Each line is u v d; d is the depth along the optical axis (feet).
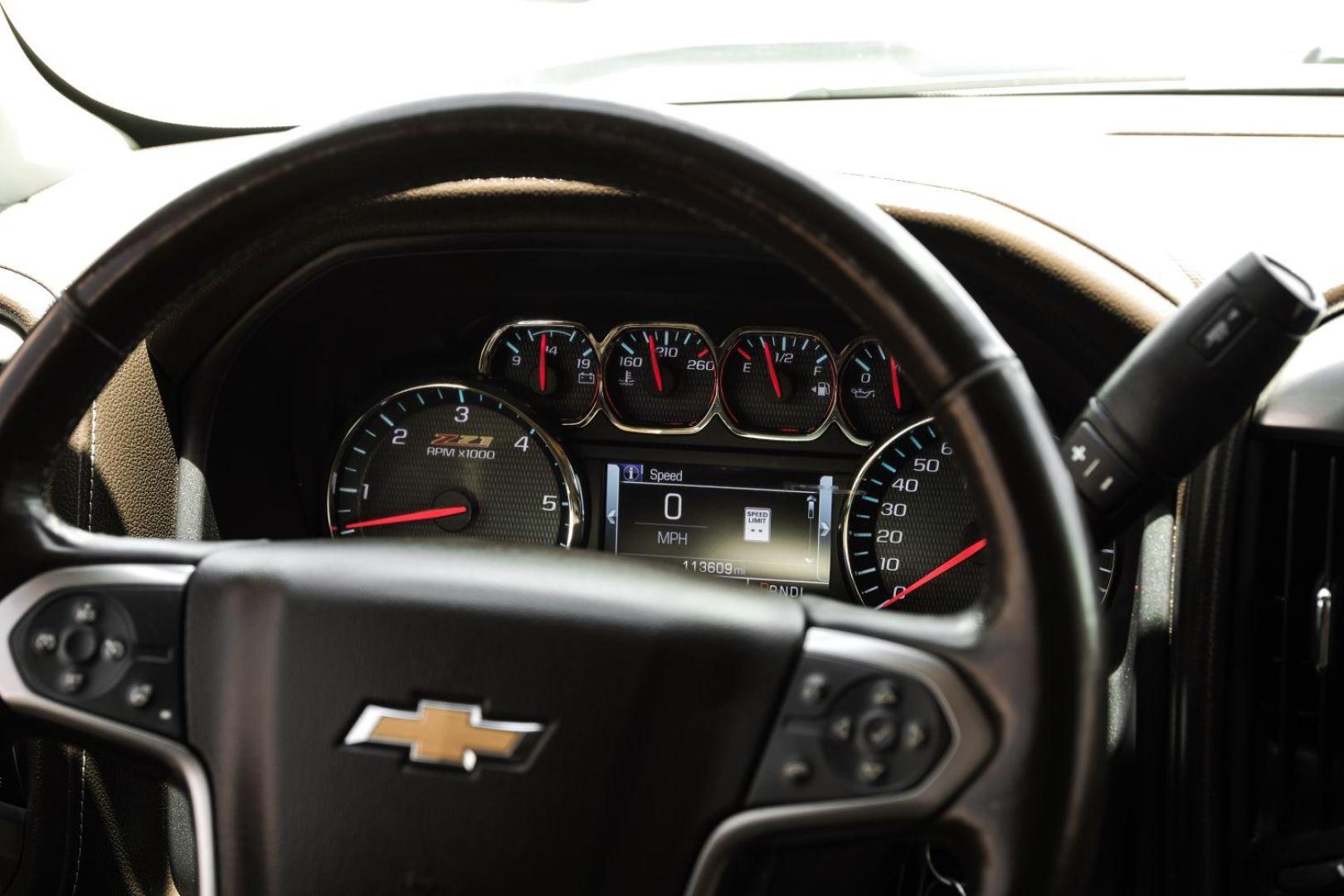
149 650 2.44
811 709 2.25
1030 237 3.77
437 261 4.50
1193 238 3.78
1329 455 3.39
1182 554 3.52
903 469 4.66
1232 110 4.54
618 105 2.24
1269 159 4.14
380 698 2.38
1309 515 3.42
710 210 2.26
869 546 4.70
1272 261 2.56
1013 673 2.10
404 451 4.98
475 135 2.29
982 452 2.12
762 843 2.28
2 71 4.77
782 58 4.98
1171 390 2.52
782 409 4.78
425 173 2.36
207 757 2.44
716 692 2.31
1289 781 3.47
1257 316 2.48
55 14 4.96
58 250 4.13
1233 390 2.52
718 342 4.77
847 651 2.25
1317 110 4.50
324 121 2.36
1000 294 4.00
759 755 2.27
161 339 4.21
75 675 2.42
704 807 2.31
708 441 4.83
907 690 2.18
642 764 2.33
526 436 4.90
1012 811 2.09
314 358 4.86
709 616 2.34
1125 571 4.00
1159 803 3.65
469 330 4.91
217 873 2.43
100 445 3.89
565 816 2.34
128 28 5.06
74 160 4.96
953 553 4.62
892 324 2.16
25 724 2.47
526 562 2.50
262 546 2.52
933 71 4.83
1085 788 2.06
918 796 2.15
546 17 5.29
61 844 3.75
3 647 2.44
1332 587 3.39
